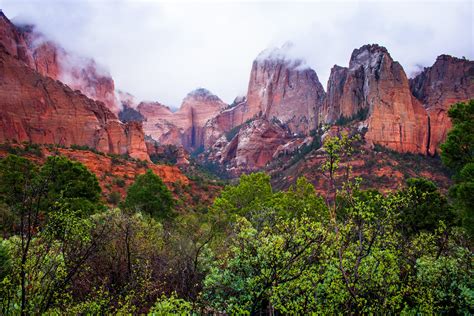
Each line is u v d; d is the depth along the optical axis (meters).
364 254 8.62
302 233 8.60
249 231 9.87
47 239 7.98
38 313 7.07
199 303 10.32
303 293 8.62
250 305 9.41
